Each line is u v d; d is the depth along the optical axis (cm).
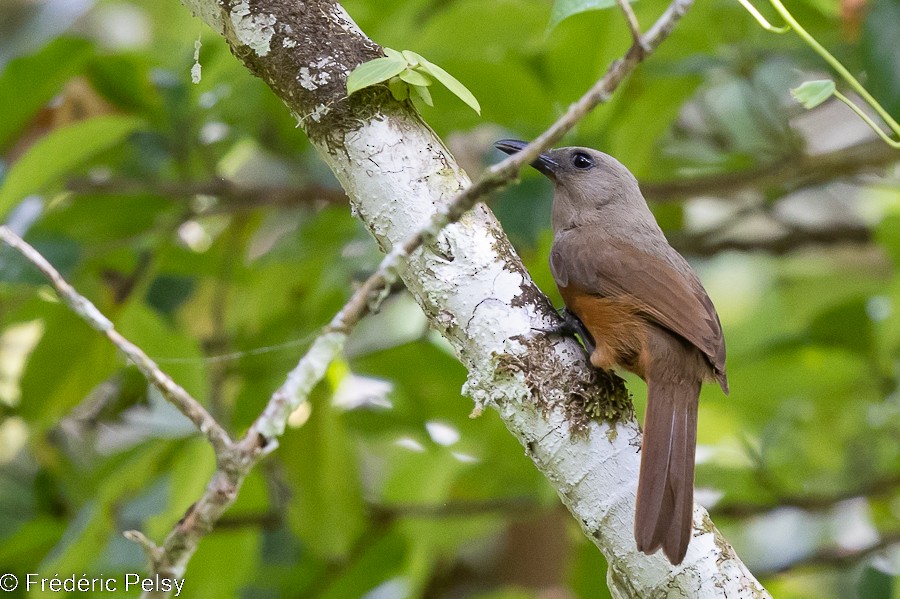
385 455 1340
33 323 1278
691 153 1267
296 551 1188
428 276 637
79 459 1232
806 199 1633
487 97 1025
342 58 658
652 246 877
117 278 1211
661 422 762
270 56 663
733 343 1320
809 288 1325
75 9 1321
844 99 720
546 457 622
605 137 1108
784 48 1095
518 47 997
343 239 1159
